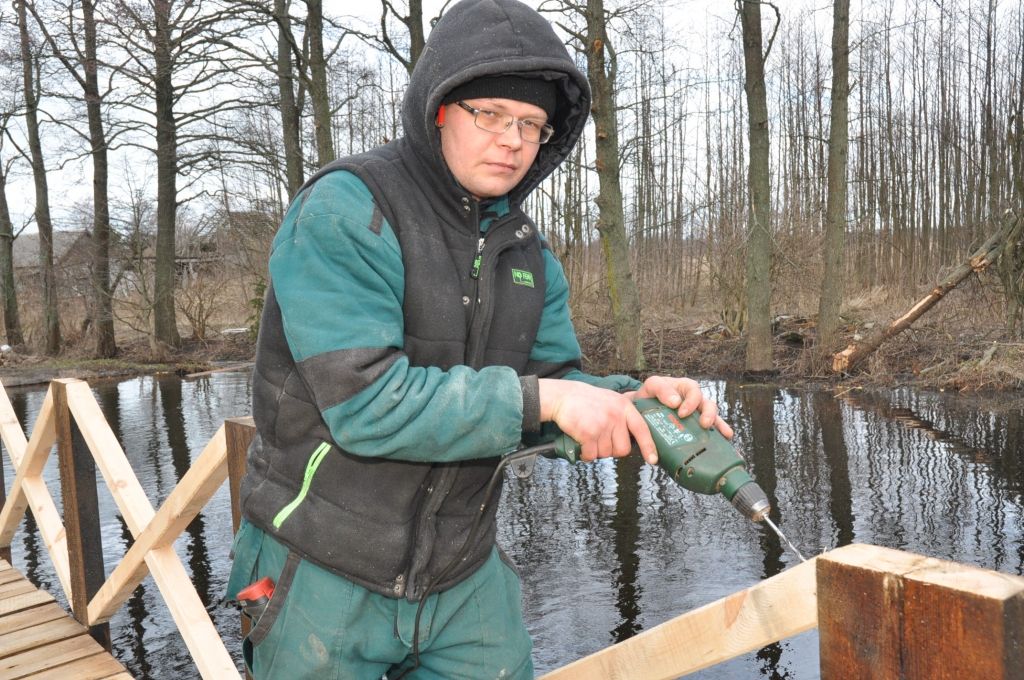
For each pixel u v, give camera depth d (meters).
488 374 1.23
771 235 12.80
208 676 2.04
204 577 4.90
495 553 1.63
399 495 1.36
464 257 1.42
